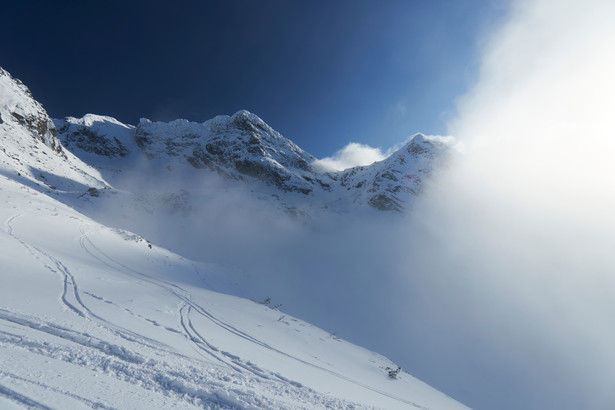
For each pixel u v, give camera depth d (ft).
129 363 16.08
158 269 77.15
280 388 20.27
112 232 100.68
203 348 24.47
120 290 37.50
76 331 18.79
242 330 37.76
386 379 43.75
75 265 43.88
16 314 19.03
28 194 100.73
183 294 49.67
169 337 24.45
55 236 69.97
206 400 14.52
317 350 43.88
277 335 42.83
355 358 49.65
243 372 21.42
